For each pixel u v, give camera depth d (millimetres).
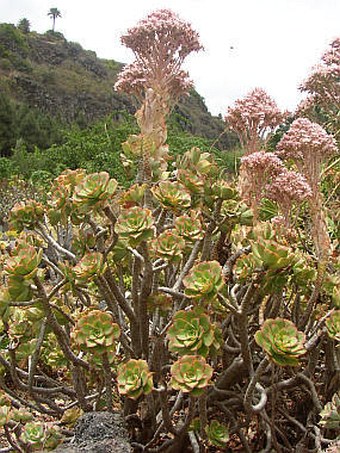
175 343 1676
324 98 3389
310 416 2117
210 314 2059
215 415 2227
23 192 10188
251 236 2154
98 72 65562
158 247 1809
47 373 2896
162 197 1900
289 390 2340
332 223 3111
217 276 1671
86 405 2064
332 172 3473
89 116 55812
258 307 2211
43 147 30297
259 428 2223
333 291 2061
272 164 2438
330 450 1727
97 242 2008
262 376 2184
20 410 1904
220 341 1870
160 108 2309
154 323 2055
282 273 1746
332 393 2164
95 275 1821
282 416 2342
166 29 2459
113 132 11000
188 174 1970
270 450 2061
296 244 2537
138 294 2012
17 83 54844
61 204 2051
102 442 1607
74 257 2098
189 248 2182
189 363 1593
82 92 57781
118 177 8781
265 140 2742
